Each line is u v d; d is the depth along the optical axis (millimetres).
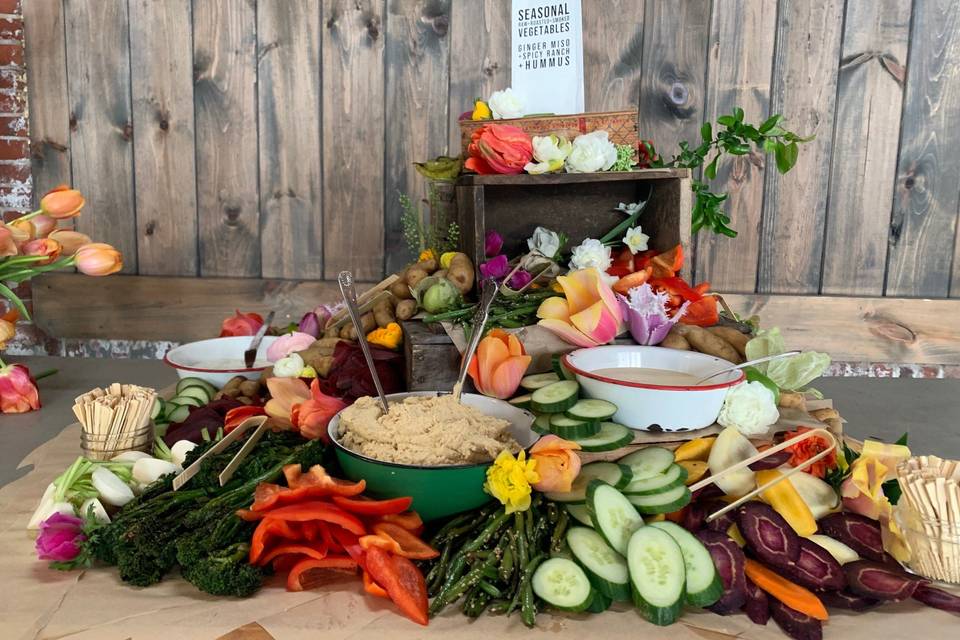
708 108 2236
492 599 843
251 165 2277
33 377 1768
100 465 1044
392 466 870
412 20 2207
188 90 2244
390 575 808
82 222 2311
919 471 902
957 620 830
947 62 2193
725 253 2291
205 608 821
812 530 890
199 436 1173
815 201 2264
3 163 2258
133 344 2348
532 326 1179
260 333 1438
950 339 2277
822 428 990
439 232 1517
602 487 880
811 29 2193
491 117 1396
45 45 2227
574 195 1451
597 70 2227
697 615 831
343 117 2252
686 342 1176
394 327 1311
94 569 913
